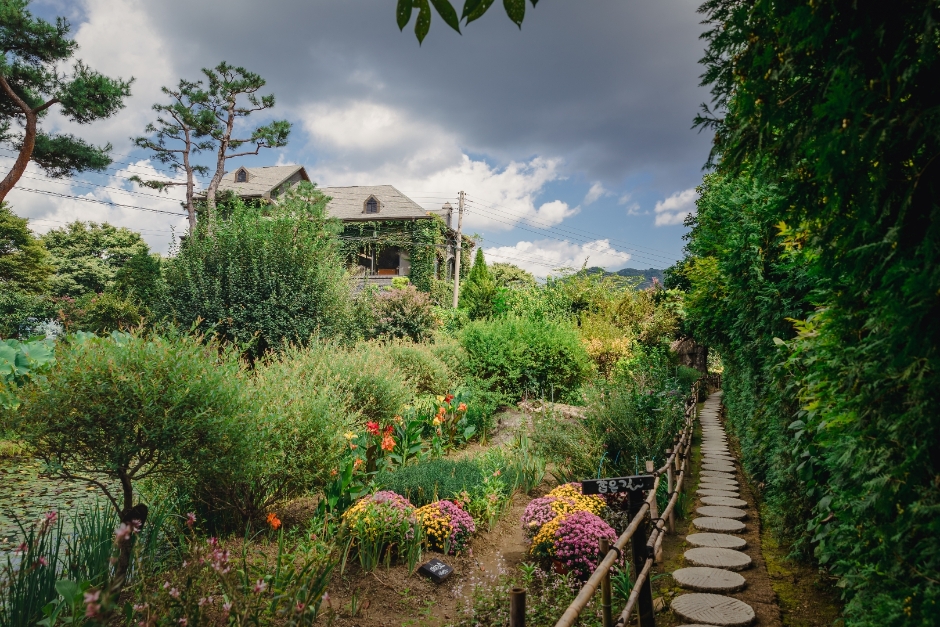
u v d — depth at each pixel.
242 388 5.16
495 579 4.65
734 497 6.79
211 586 3.48
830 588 4.02
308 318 14.04
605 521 5.34
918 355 1.72
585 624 3.78
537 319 17.69
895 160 1.79
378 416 8.51
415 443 7.62
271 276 13.86
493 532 5.78
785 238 3.95
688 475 8.01
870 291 2.03
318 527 4.90
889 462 1.97
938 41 1.70
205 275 13.91
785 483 4.69
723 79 2.33
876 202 1.82
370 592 4.29
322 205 17.17
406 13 1.44
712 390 22.84
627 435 7.51
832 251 2.12
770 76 2.09
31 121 16.23
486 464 7.13
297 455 5.36
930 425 1.70
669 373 16.92
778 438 4.91
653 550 3.72
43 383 4.40
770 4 1.98
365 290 18.59
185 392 4.53
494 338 13.82
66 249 38.44
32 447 4.39
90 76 16.36
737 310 6.30
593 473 6.95
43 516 5.96
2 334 21.91
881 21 1.77
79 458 4.75
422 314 18.83
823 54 1.99
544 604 4.09
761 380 6.22
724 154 2.45
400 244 32.69
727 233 6.62
